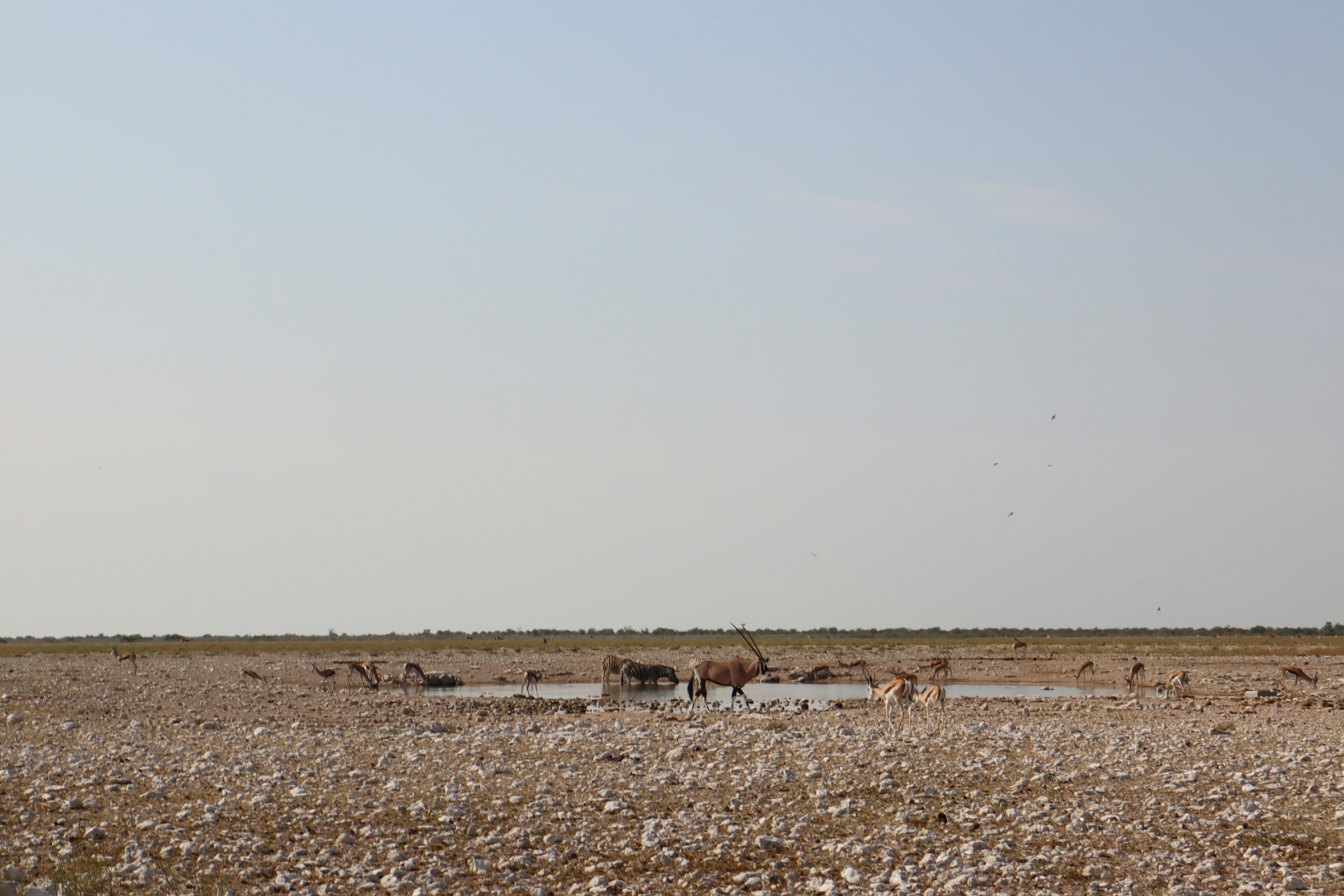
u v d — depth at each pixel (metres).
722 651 86.19
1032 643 100.25
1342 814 14.26
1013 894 11.09
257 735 23.88
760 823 13.91
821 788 16.11
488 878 11.46
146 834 12.91
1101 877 11.73
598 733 24.00
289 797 15.30
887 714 25.98
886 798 15.42
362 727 27.22
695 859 12.29
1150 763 18.33
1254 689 41.06
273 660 66.38
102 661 64.75
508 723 27.69
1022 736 21.94
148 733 24.31
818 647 93.88
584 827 13.70
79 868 11.23
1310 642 100.62
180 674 50.75
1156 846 12.91
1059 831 13.60
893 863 12.15
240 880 11.12
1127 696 38.56
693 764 18.48
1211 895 11.08
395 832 13.33
